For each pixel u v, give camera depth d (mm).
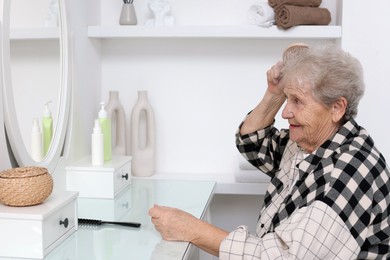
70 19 2139
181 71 2666
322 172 1488
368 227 1434
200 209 1917
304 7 2357
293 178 1658
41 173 1501
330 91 1486
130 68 2680
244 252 1431
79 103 2256
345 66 1495
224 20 2611
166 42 2652
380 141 2410
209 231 1525
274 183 1808
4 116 1591
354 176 1420
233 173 2697
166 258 1420
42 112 1859
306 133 1570
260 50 2621
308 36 2359
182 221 1549
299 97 1525
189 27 2389
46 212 1435
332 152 1528
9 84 1592
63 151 2074
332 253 1378
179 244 1531
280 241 1408
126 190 2207
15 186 1453
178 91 2678
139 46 2666
